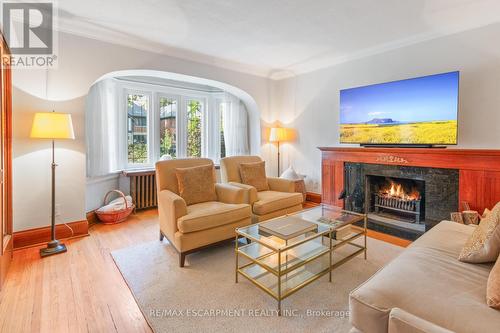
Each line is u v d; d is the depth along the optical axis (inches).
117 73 137.9
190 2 99.3
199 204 113.5
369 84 151.8
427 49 129.9
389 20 113.0
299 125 191.0
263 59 165.3
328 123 173.3
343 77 163.9
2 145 87.6
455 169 113.6
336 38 132.5
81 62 121.0
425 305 44.4
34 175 110.9
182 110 200.1
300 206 134.2
